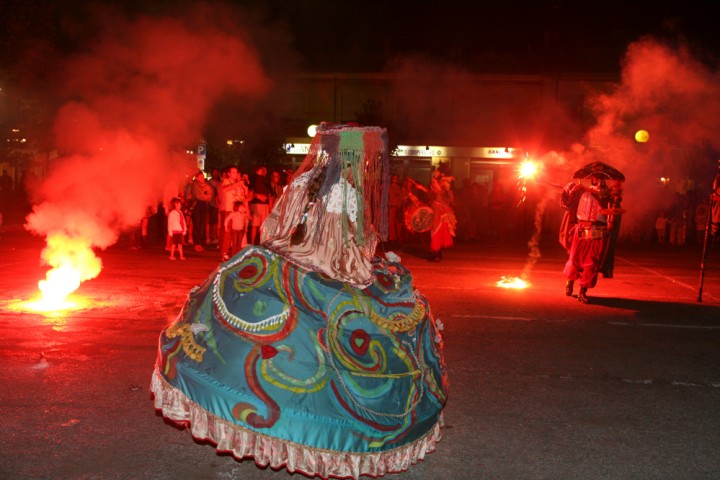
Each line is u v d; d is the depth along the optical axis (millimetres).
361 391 4043
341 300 4180
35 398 5566
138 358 6723
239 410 3883
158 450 4688
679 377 6742
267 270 4219
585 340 8141
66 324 8055
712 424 5504
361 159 4379
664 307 10469
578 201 10703
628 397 6102
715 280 13930
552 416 5578
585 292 10680
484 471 4555
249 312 4086
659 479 4512
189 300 4379
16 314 8547
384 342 4223
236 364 3961
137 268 13023
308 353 4016
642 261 17641
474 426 5320
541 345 7824
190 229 17281
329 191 4340
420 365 4363
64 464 4438
